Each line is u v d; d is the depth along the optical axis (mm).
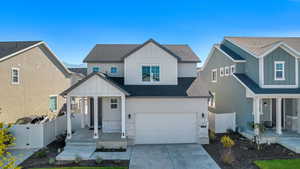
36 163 10641
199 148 13297
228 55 18953
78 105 27266
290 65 15812
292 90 15320
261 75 15539
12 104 16594
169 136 14586
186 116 14594
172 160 11117
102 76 13508
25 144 13250
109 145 13320
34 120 16844
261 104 17062
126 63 16203
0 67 15367
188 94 14508
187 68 17656
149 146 13867
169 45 20359
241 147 13320
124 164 10562
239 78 17109
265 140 14227
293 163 10492
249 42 19219
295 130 16141
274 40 19656
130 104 14406
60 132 16531
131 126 14359
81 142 13266
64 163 10602
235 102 17922
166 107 14469
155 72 16266
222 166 10297
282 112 17594
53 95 23172
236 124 17672
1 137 5574
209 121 18469
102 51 19062
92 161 10945
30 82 18891
